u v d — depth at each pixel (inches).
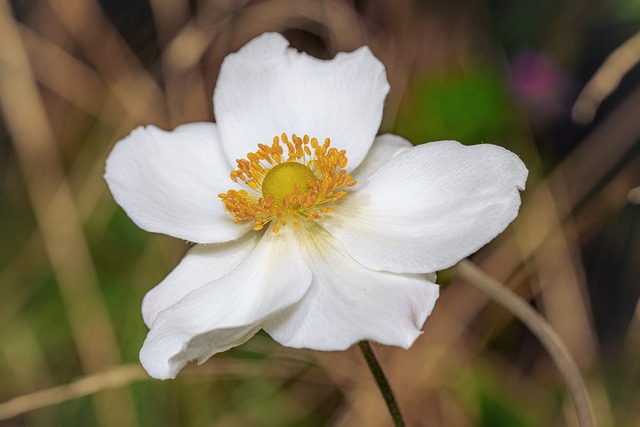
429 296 8.7
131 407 13.3
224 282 9.2
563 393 13.3
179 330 8.9
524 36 13.7
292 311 8.9
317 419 13.5
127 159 9.8
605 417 13.1
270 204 9.4
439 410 13.3
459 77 13.2
